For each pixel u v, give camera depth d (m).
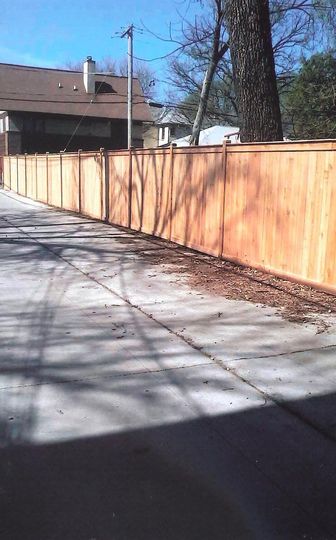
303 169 6.96
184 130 60.38
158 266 8.67
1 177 41.47
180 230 10.56
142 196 12.34
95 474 2.97
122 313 6.05
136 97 48.56
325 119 27.20
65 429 3.43
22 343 5.01
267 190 7.72
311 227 6.89
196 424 3.55
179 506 2.72
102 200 14.98
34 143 44.09
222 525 2.59
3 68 45.09
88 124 45.88
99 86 47.72
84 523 2.58
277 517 2.65
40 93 44.88
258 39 9.36
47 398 3.86
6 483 2.87
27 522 2.58
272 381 4.24
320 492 2.86
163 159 11.09
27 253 9.76
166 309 6.24
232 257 8.71
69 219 15.39
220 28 21.27
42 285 7.32
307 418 3.65
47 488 2.84
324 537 2.53
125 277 7.86
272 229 7.68
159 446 3.27
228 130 45.94
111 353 4.79
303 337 5.28
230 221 8.73
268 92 9.49
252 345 5.05
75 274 8.05
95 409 3.71
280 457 3.18
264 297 6.76
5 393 3.93
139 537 2.50
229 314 6.06
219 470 3.04
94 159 15.41
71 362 4.56
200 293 6.98
